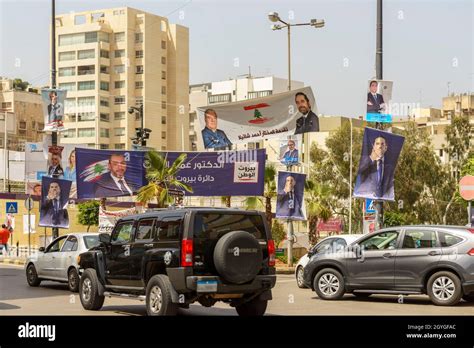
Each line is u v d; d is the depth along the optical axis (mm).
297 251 42469
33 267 22312
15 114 98062
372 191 23719
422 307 16375
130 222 14266
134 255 13758
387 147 23859
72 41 107812
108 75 107312
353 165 69125
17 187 65562
